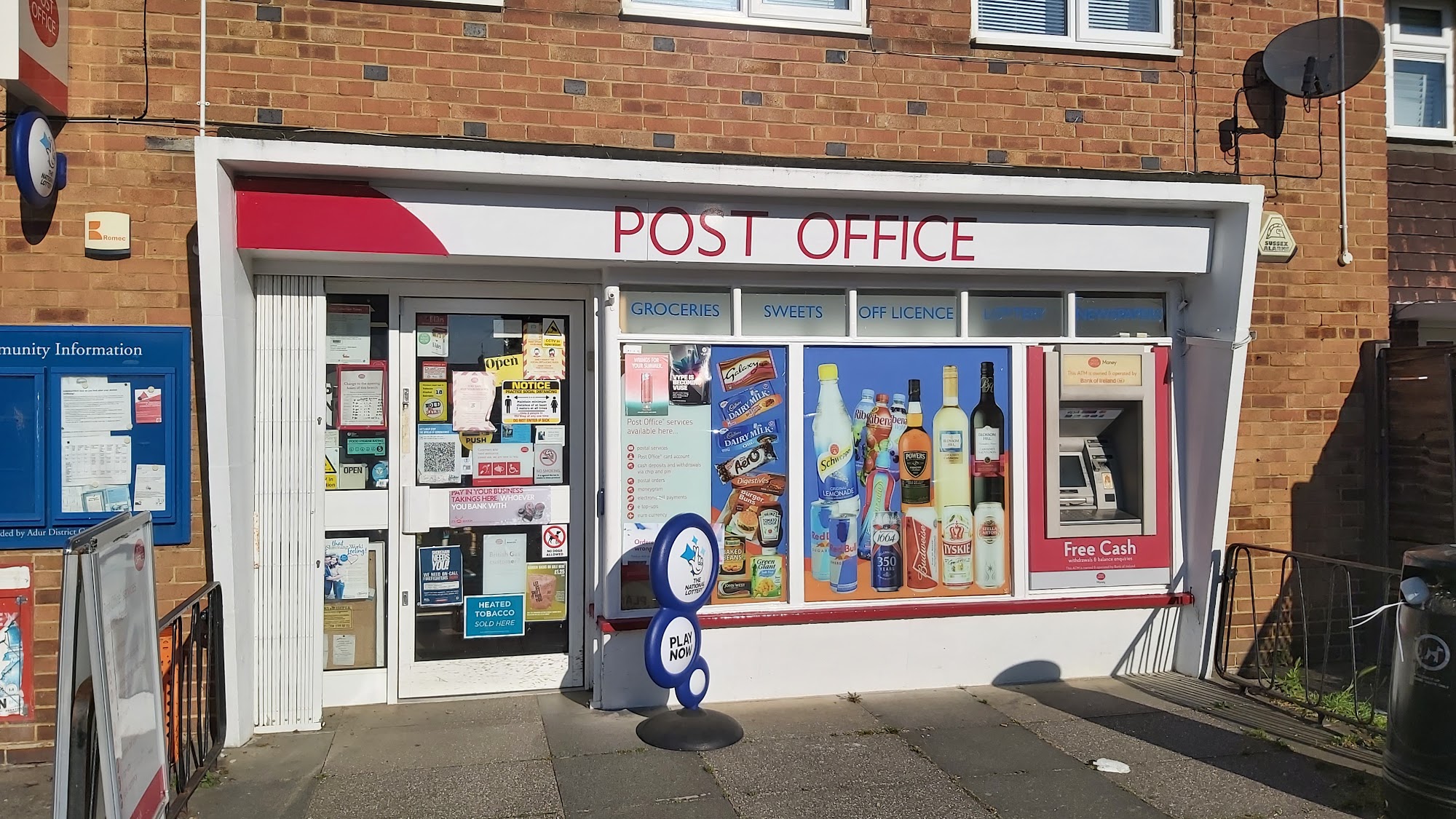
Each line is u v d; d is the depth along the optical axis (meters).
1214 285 6.26
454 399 5.75
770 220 5.64
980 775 4.76
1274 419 6.51
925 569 6.09
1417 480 6.40
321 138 5.14
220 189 4.86
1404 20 7.34
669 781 4.65
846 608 5.92
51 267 4.95
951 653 6.09
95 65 4.99
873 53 5.87
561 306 5.86
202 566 5.11
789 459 5.88
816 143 5.79
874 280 6.02
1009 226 5.95
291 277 5.38
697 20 5.61
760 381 5.85
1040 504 6.23
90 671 3.34
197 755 4.65
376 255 5.27
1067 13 6.24
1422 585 4.29
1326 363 6.57
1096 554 6.30
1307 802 4.52
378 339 5.67
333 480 5.62
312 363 5.40
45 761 4.96
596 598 5.75
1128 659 6.36
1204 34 6.34
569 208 5.40
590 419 5.87
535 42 5.43
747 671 5.82
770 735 5.25
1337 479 6.59
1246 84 6.40
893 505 6.04
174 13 5.05
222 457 4.93
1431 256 7.16
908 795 4.53
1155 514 6.39
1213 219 6.23
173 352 5.03
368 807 4.37
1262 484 6.50
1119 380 6.31
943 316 6.16
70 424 4.97
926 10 5.94
